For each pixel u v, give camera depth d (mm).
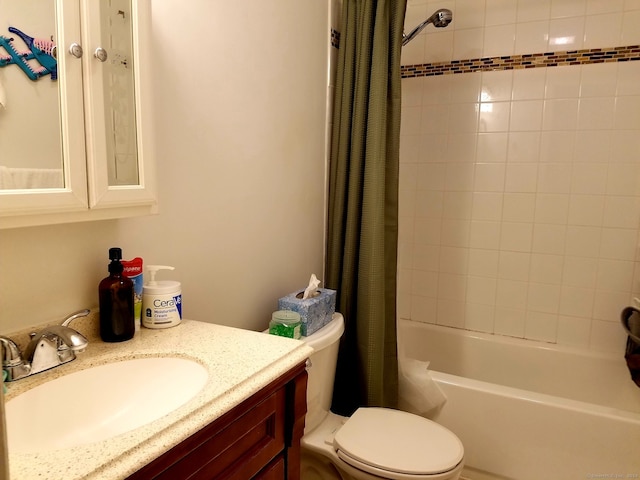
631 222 2162
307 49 1894
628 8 2066
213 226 1444
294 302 1586
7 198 746
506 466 1839
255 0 1556
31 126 828
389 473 1308
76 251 1029
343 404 2021
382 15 1845
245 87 1536
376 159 1864
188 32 1285
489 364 2426
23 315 931
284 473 999
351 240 1972
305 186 1965
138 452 626
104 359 928
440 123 2465
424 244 2568
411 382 1987
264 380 868
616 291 2217
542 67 2236
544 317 2361
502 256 2412
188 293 1365
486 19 2316
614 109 2135
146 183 1016
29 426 793
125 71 986
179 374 953
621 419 1653
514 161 2334
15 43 816
